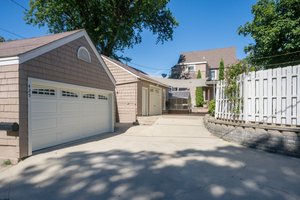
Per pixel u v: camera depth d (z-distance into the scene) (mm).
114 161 5020
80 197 3139
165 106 19984
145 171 4266
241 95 7145
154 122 12562
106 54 23047
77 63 7906
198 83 18156
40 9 20172
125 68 14094
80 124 8320
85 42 8516
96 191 3342
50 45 6414
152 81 15508
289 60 12234
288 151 5441
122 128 11539
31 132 5617
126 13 22297
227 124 7605
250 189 3367
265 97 6352
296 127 5492
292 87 5711
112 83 10805
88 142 7652
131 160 5090
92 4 19703
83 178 3908
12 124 5066
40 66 5996
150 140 7977
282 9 12297
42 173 4262
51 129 6723
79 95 8289
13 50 5793
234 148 6371
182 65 29031
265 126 6004
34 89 6004
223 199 3035
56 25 21938
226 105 8148
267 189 3365
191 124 11195
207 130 9672
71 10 20594
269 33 12078
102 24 21141
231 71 7898
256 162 4875
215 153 5746
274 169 4363
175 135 8930
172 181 3723
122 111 13977
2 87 5344
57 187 3531
